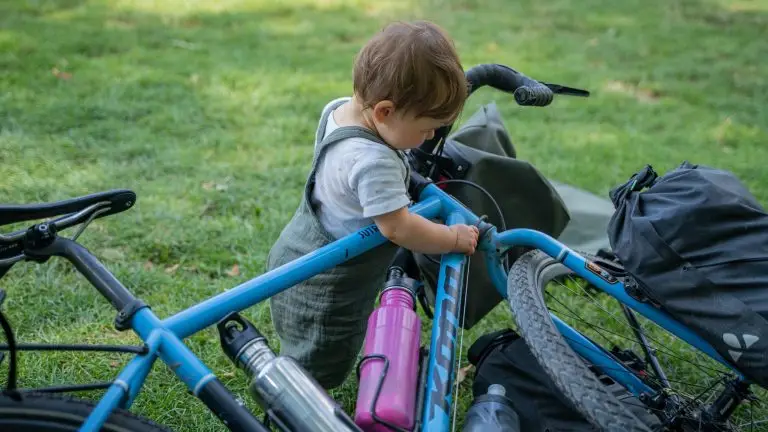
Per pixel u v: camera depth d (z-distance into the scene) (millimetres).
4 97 4250
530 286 1697
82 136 3867
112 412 1242
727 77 5859
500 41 6523
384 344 1571
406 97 1528
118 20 6266
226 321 1312
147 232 3020
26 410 1304
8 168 3443
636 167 4020
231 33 6203
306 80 5074
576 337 1911
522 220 2209
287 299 1883
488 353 2051
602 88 5426
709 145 4465
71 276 2693
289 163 3766
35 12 6242
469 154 2086
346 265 1750
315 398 1234
